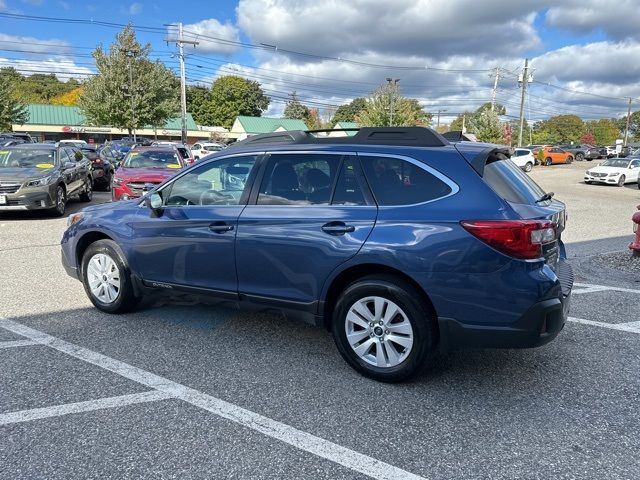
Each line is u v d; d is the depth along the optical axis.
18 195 10.53
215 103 96.44
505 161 3.80
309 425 3.05
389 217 3.44
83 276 5.07
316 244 3.64
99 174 17.62
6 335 4.41
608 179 24.69
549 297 3.19
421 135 3.64
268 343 4.31
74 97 81.25
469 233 3.20
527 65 48.03
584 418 3.15
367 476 2.59
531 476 2.59
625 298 5.66
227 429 3.00
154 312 5.07
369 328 3.58
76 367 3.79
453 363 3.95
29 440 2.86
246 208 4.02
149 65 36.66
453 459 2.73
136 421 3.07
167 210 4.45
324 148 3.83
